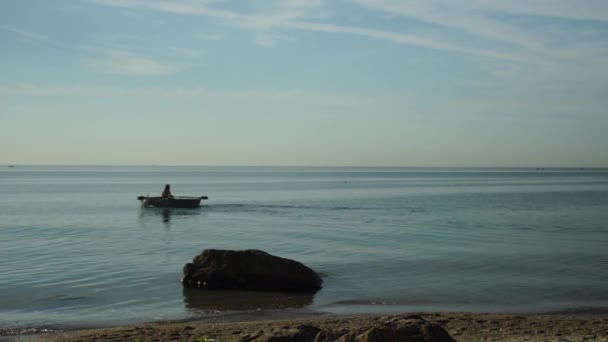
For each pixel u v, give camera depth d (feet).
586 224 155.63
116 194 319.06
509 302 67.15
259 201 260.01
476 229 142.51
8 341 50.98
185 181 597.52
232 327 53.42
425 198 286.87
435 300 68.08
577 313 62.39
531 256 98.78
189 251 104.47
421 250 105.81
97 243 115.03
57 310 62.64
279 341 33.17
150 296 69.41
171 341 47.62
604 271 85.30
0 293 70.18
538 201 258.78
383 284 76.43
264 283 73.20
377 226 149.69
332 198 286.87
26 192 341.00
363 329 32.94
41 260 93.25
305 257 97.71
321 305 65.72
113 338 49.01
